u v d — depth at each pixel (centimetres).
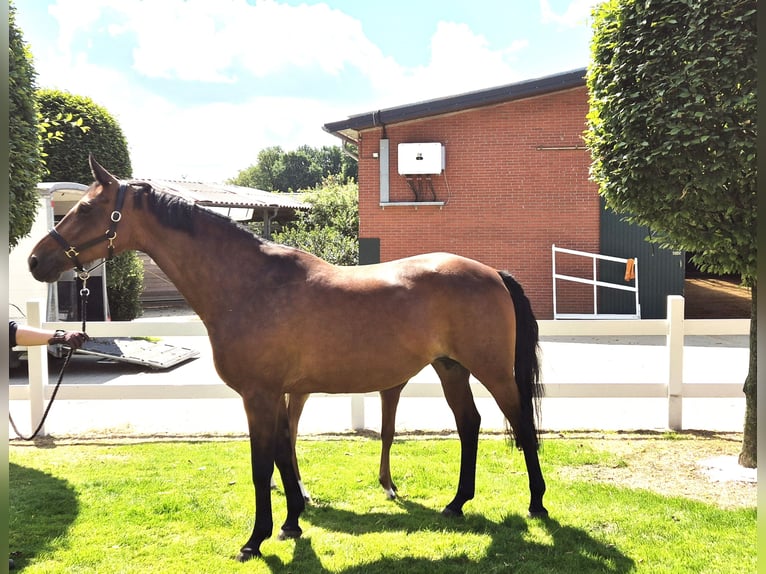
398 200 1219
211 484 409
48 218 790
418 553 311
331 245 1623
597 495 377
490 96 1137
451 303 326
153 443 513
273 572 294
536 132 1177
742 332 515
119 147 1145
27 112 449
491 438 512
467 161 1196
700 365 818
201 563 303
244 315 308
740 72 333
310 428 553
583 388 540
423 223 1216
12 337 292
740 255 378
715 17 338
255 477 309
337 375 319
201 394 545
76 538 329
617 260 1127
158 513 362
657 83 356
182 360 877
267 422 309
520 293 348
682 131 349
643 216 395
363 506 374
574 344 1034
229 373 312
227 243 322
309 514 362
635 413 593
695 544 312
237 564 302
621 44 372
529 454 341
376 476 421
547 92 1152
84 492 394
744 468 416
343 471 432
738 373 755
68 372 823
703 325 521
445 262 338
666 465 434
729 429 527
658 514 348
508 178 1191
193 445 505
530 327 346
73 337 298
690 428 533
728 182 361
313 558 307
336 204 2005
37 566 299
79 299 918
